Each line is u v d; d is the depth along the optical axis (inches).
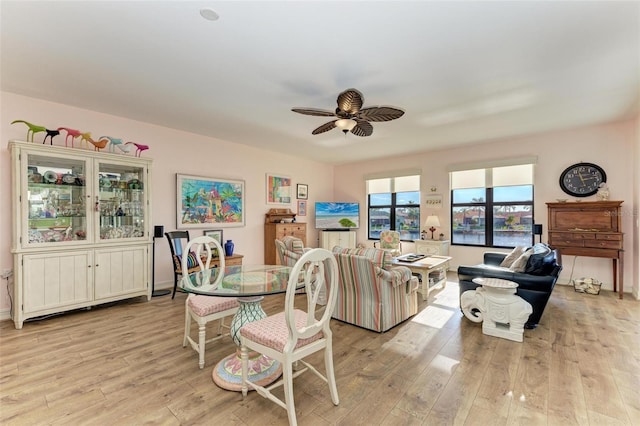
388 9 74.9
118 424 64.7
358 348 102.4
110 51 95.0
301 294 173.9
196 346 93.2
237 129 179.8
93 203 136.6
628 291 166.9
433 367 89.4
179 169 183.8
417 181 254.2
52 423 64.8
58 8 74.5
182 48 93.2
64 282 127.6
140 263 150.7
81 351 98.3
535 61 99.9
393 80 114.1
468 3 72.7
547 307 142.3
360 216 286.8
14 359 92.7
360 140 203.6
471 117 155.6
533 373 85.1
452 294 168.9
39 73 109.7
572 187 181.3
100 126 151.9
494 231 217.3
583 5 73.2
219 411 69.5
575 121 164.1
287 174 255.3
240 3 72.8
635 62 99.9
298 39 88.1
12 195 119.9
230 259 185.3
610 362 90.7
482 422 65.5
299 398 74.9
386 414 68.6
